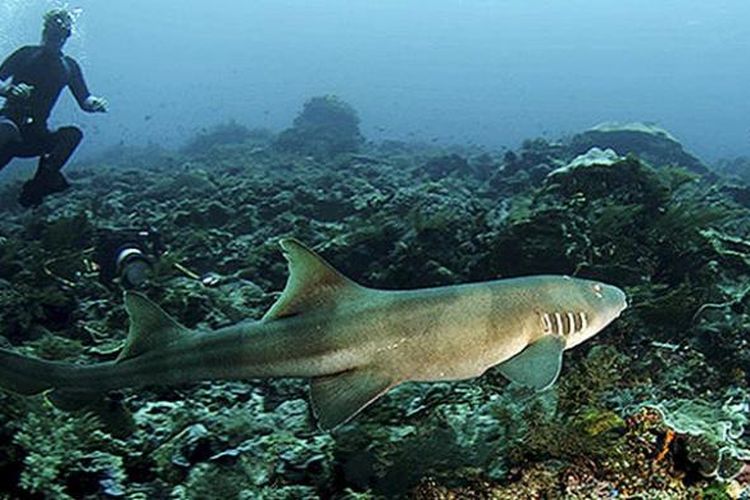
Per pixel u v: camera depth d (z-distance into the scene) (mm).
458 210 3350
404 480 1560
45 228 3957
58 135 4004
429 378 1302
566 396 1766
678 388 2004
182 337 1415
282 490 1544
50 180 4047
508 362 1296
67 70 4121
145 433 1822
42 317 2811
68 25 4090
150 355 1430
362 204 4230
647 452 1620
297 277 1339
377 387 1276
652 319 2352
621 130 8258
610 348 2020
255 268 3344
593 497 1530
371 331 1292
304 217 4145
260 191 5000
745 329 2250
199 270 3594
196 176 6121
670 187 3053
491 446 1587
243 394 2158
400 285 2818
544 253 2574
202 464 1600
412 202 3906
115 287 3111
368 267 3043
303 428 1836
